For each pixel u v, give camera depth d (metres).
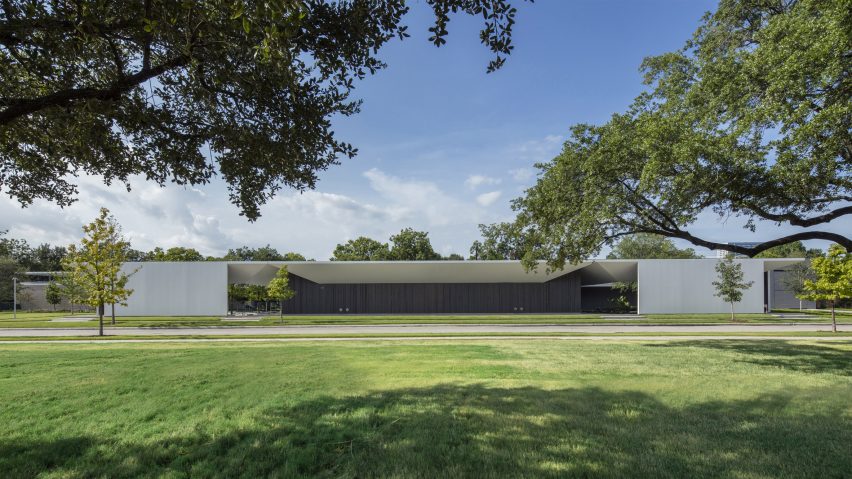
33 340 18.19
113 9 4.54
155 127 5.98
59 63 5.41
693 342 15.83
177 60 4.98
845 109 7.68
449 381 8.23
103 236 22.67
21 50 5.11
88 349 13.87
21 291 59.06
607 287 61.69
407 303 46.72
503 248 65.50
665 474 3.77
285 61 4.13
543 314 41.94
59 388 7.60
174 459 4.34
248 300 60.81
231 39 4.68
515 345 15.03
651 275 41.25
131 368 9.78
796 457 4.15
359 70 5.65
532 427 5.14
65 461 4.30
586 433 4.89
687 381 8.21
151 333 22.64
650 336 19.05
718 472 3.81
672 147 10.73
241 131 5.83
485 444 4.56
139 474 3.97
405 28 5.25
